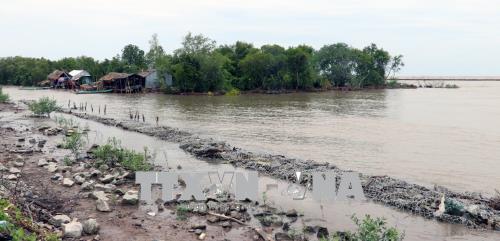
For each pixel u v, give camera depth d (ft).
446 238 50.11
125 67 434.30
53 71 457.27
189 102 254.47
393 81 517.14
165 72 346.13
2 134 117.39
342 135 128.47
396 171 84.02
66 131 124.57
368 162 91.76
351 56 438.40
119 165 78.84
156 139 116.57
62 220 49.37
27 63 485.97
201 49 346.13
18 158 82.74
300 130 138.62
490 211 58.03
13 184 61.46
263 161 86.43
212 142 107.86
